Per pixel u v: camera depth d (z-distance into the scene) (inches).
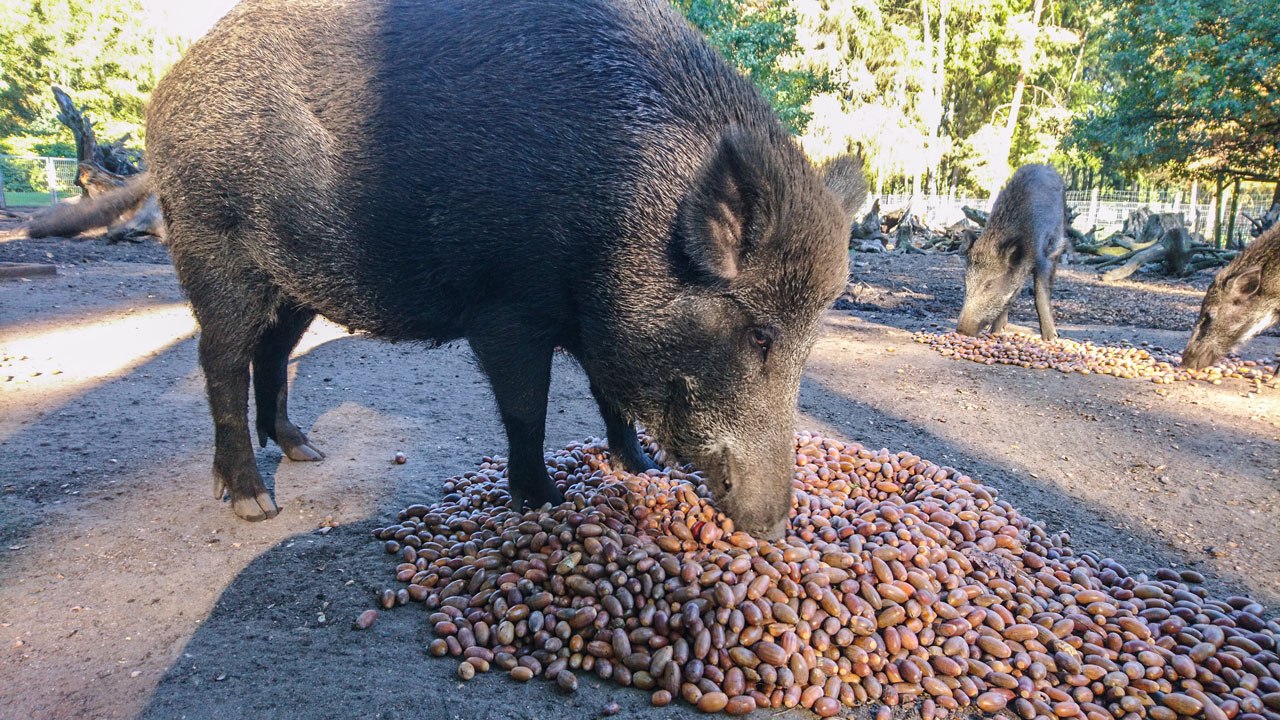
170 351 85.4
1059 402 79.7
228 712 28.3
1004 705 31.0
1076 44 498.3
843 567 35.8
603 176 34.4
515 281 36.9
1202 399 81.5
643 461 48.6
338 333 101.3
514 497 42.6
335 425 62.4
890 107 476.1
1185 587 38.9
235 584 37.5
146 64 540.4
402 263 38.3
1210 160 259.8
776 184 31.0
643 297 34.5
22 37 512.4
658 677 30.9
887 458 50.4
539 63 35.6
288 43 38.7
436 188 36.1
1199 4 208.7
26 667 30.6
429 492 49.6
